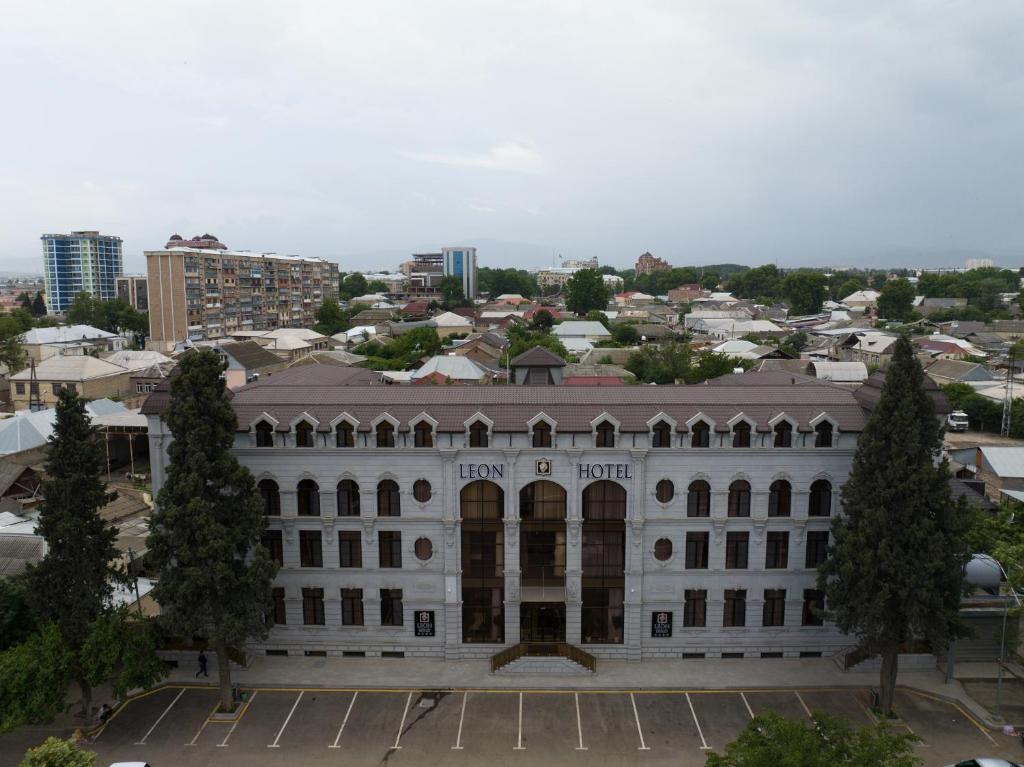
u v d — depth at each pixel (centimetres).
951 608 5109
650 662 6062
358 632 6109
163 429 5947
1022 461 9088
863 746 3522
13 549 6531
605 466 5816
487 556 6044
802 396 6256
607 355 17950
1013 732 5056
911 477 4966
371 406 5988
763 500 5884
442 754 4938
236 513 5319
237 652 5941
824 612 5456
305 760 4872
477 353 18112
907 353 5112
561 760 4875
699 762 4853
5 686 4606
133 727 5222
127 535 7675
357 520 5959
